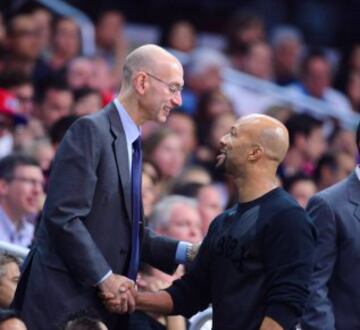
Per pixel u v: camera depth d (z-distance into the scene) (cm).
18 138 1894
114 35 2516
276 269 1120
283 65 2619
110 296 1150
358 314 1234
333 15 2872
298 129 2052
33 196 1570
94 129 1172
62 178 1158
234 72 2466
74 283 1167
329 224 1245
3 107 1892
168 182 1870
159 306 1190
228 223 1162
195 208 1533
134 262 1192
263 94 2469
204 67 2377
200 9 2777
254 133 1157
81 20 2528
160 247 1259
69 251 1146
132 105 1195
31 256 1189
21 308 1180
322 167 1967
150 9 2745
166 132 1880
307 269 1120
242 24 2612
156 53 1196
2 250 1271
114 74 2462
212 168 2089
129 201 1184
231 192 1800
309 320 1223
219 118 2142
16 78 1989
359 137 1288
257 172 1155
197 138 2231
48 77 2102
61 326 1148
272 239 1127
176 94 1198
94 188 1166
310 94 2586
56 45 2322
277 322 1106
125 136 1190
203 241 1190
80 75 2184
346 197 1253
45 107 2019
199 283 1194
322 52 2614
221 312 1148
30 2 2456
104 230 1174
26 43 2242
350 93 2711
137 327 1284
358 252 1239
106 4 2711
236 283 1140
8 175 1569
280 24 2842
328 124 2466
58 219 1149
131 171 1193
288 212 1132
